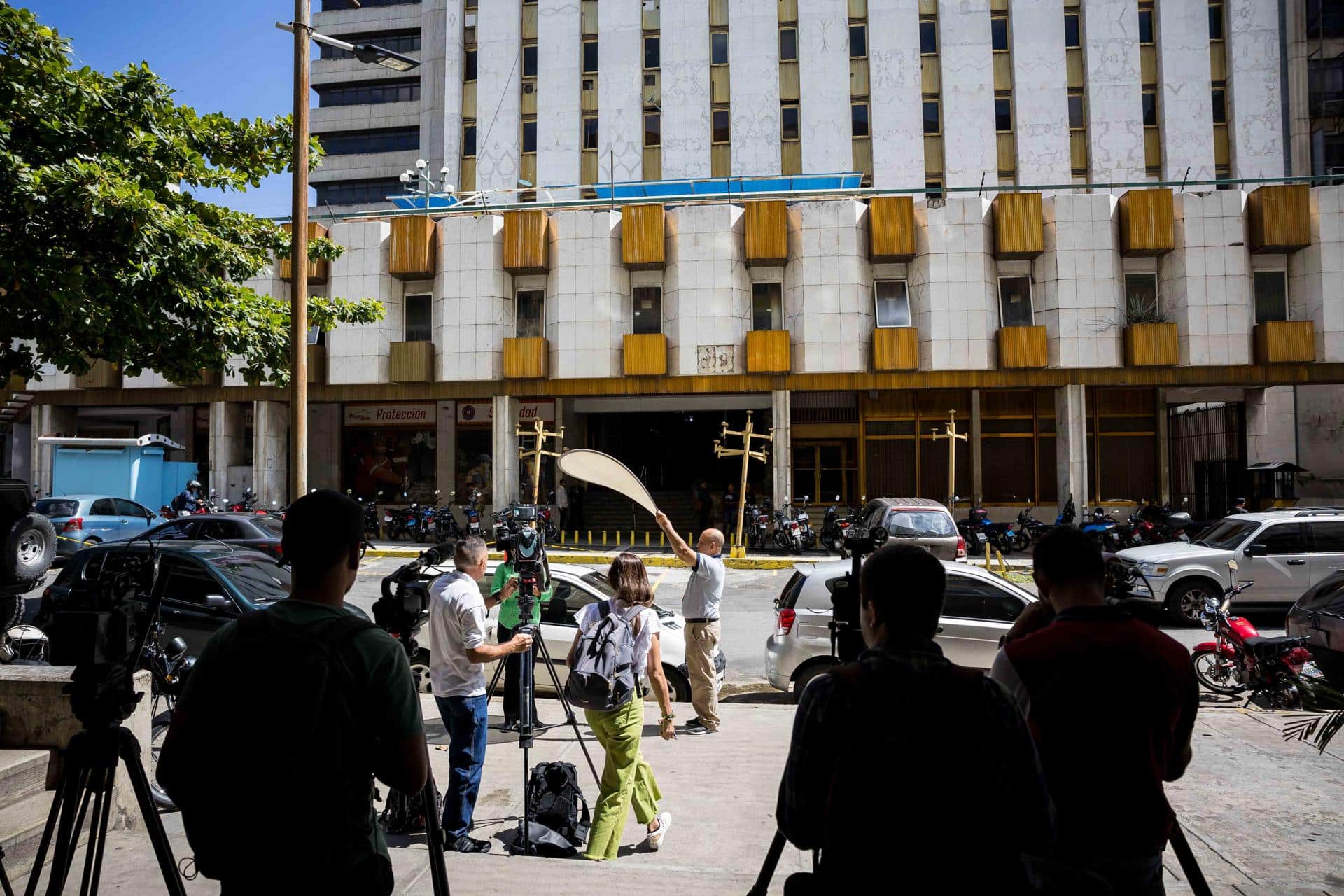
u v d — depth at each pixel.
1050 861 2.34
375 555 22.08
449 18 34.19
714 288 23.69
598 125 32.94
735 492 25.64
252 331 9.59
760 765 6.29
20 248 7.54
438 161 40.09
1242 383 22.62
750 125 32.12
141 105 8.82
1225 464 24.30
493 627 8.38
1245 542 12.14
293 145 10.11
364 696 2.00
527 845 4.57
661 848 4.74
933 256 23.38
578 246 24.09
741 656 11.05
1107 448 25.23
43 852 2.48
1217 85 30.66
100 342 8.95
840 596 3.12
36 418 26.28
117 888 3.77
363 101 54.03
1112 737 2.31
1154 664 2.36
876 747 1.86
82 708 2.33
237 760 1.91
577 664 4.46
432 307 25.02
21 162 7.35
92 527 18.00
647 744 6.88
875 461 25.81
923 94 31.53
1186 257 22.81
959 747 1.85
